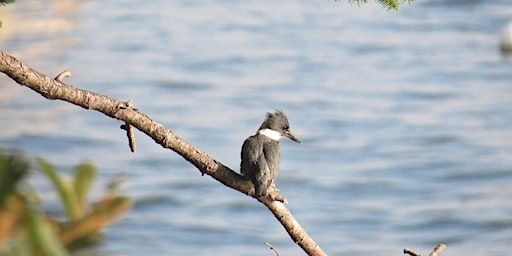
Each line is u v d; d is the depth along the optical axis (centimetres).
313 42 6500
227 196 4034
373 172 4328
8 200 188
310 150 4628
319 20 7025
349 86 5578
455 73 5819
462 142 4666
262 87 5569
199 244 3575
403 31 6731
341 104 5256
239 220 3800
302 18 7069
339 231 3722
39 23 6600
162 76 5853
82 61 6141
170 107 5291
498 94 5428
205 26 6938
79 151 4609
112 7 7394
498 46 6225
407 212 3897
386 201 4012
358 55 6212
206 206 3928
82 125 4928
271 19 7056
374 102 5303
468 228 3747
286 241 3622
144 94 5556
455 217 3831
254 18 7106
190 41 6575
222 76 5816
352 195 4069
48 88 536
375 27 6831
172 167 4366
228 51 6300
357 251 3534
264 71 5878
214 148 4659
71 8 6975
